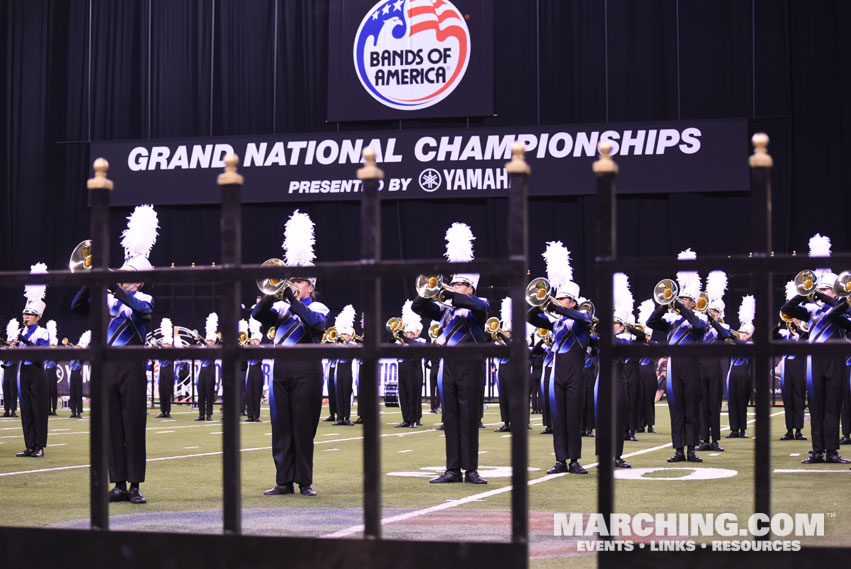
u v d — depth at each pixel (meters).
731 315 22.19
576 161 23.61
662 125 23.33
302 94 25.36
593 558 3.91
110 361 3.44
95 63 26.41
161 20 26.06
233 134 25.52
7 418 18.72
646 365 14.59
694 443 9.26
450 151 24.05
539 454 10.15
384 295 24.19
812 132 23.47
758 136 3.10
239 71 25.58
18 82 26.80
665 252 23.53
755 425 3.08
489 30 24.22
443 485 7.08
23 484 7.13
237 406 3.34
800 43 23.59
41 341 11.77
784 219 23.36
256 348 3.34
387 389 21.62
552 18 24.39
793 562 3.01
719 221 23.39
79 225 26.30
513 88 24.48
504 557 3.05
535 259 23.97
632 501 5.88
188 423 16.91
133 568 3.34
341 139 24.50
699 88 23.86
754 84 23.61
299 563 3.22
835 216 23.34
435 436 13.41
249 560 3.26
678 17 23.92
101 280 3.46
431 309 7.45
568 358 8.11
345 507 5.75
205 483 7.28
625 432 12.34
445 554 3.11
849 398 11.34
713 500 5.89
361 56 24.67
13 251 26.59
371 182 3.26
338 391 16.73
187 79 25.84
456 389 7.27
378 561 3.15
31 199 26.66
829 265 3.00
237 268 3.36
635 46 24.09
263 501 6.13
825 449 8.94
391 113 24.53
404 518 5.19
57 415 20.02
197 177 25.06
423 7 24.42
